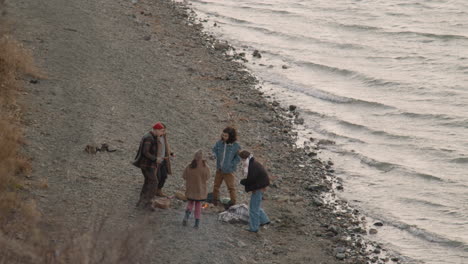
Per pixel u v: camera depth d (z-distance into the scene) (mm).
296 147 82500
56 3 120500
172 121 78938
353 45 129875
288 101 99062
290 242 57625
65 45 97250
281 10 156125
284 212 63562
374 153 82500
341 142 85688
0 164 54938
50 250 40062
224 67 109312
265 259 53094
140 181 60625
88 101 78125
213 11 150750
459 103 99625
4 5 109875
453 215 67188
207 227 55094
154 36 116750
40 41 96062
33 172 58188
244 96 96875
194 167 52625
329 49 127875
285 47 127500
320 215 65000
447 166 78875
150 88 88875
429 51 127000
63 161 61562
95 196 56062
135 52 103500
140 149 54688
